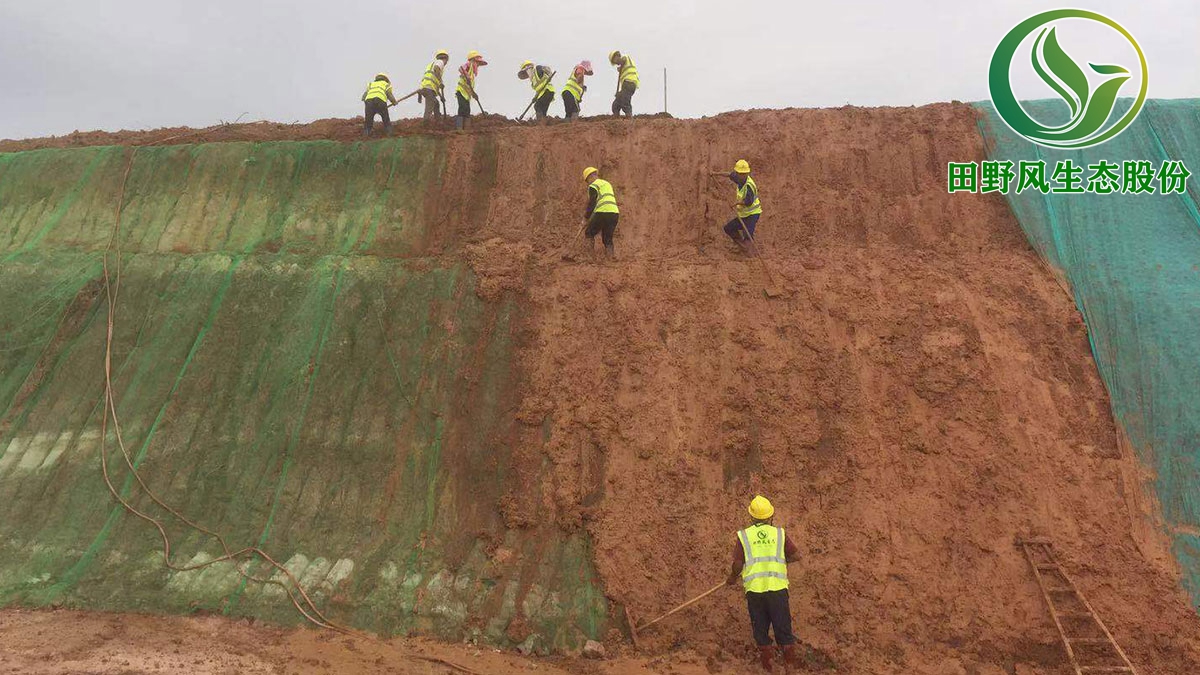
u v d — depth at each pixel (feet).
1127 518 24.85
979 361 28.60
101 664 21.06
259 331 32.63
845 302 30.86
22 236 38.68
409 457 28.25
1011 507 25.12
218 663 21.57
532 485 26.96
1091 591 23.20
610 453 27.35
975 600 23.25
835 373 28.68
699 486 26.40
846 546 24.63
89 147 41.98
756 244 34.78
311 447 28.89
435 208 37.35
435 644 23.41
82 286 34.88
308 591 24.99
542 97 43.45
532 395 29.19
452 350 30.91
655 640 23.20
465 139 39.63
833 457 26.63
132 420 30.30
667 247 35.27
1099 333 29.32
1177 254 31.32
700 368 29.30
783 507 25.70
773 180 36.88
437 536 26.22
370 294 33.19
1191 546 24.16
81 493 28.25
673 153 38.22
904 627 22.85
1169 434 26.48
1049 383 28.09
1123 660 21.79
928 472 26.04
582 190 37.58
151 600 24.85
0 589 25.17
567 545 25.50
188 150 40.73
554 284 32.65
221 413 30.17
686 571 24.48
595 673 22.09
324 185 38.96
